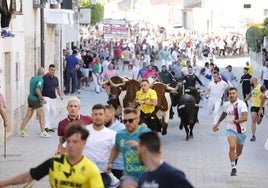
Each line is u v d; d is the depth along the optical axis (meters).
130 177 14.91
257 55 73.50
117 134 15.25
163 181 10.61
